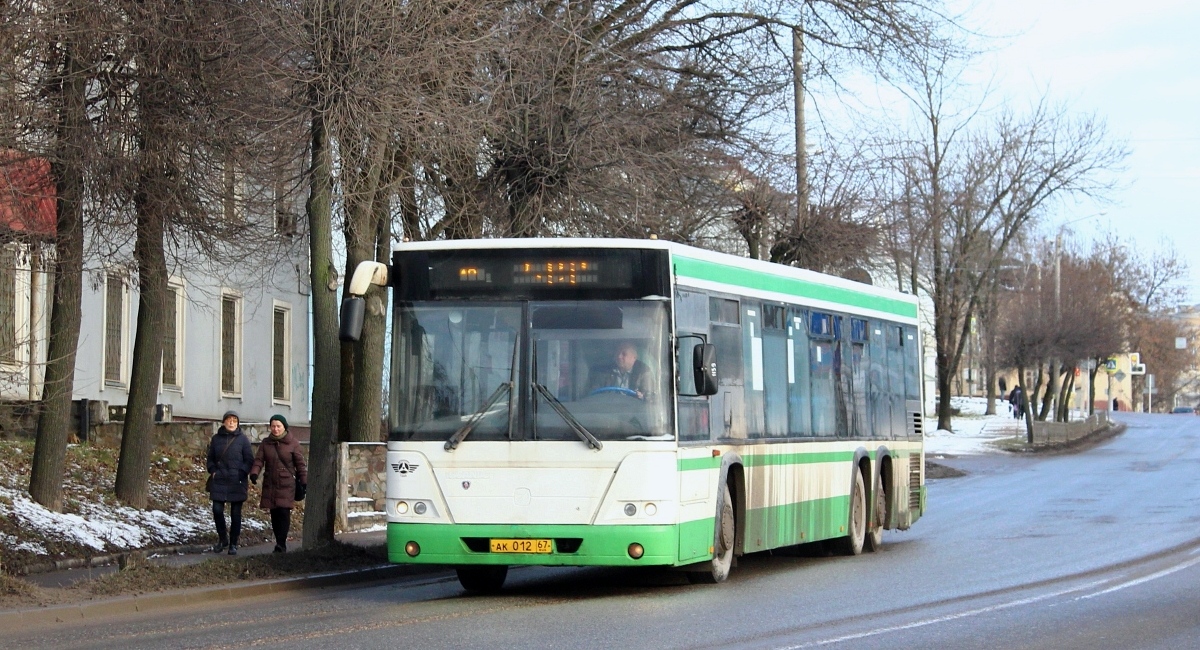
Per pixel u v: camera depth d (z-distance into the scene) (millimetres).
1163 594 13578
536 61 23203
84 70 16562
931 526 24266
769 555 19625
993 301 69062
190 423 26219
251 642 11164
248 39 17703
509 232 23750
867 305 20016
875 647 10391
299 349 38594
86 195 17703
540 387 13766
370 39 17281
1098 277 81562
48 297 24328
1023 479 39750
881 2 27312
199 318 32562
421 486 13766
